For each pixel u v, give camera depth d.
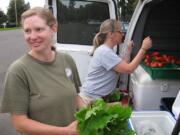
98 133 0.84
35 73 0.97
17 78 0.94
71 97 1.03
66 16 2.01
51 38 1.01
